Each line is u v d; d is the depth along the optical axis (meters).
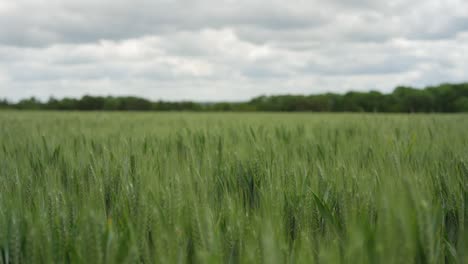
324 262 1.20
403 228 1.11
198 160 2.89
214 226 1.48
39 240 1.33
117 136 5.03
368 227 1.31
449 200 1.83
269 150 3.26
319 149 3.15
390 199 1.21
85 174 2.25
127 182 2.15
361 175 2.23
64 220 1.43
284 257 1.28
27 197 2.00
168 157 3.04
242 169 2.50
